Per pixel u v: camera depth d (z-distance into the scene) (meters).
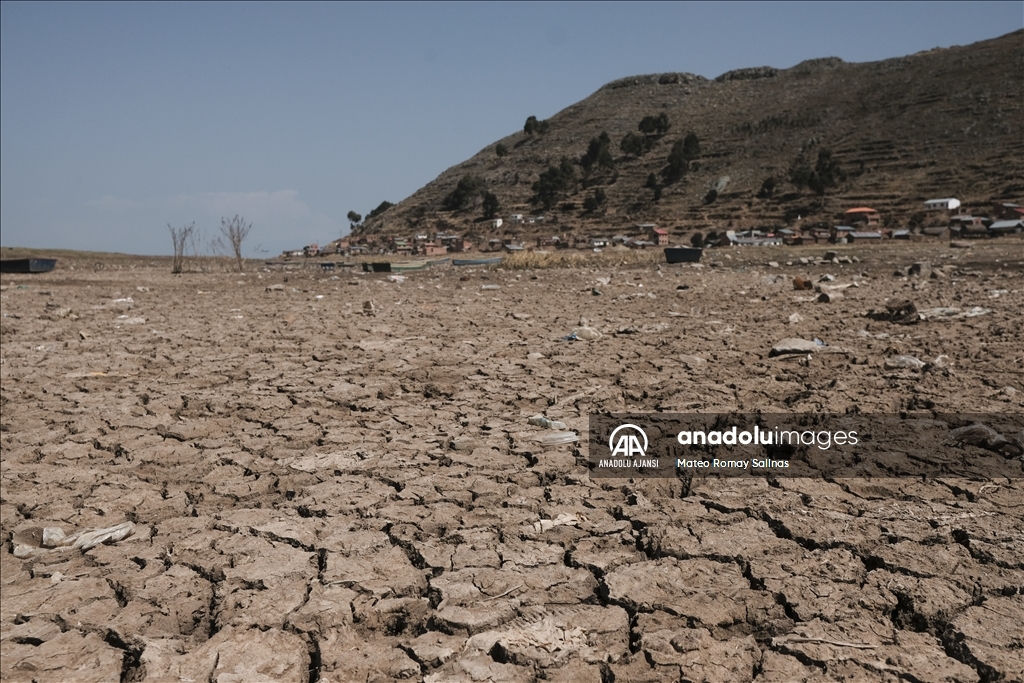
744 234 92.38
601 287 23.69
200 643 3.92
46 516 5.52
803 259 37.47
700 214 117.31
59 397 8.95
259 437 7.26
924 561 4.38
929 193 104.31
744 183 125.25
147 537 5.09
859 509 5.13
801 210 109.38
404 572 4.53
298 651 3.79
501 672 3.57
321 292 24.44
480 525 5.11
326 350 11.96
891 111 135.25
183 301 21.23
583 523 5.09
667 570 4.40
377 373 10.12
